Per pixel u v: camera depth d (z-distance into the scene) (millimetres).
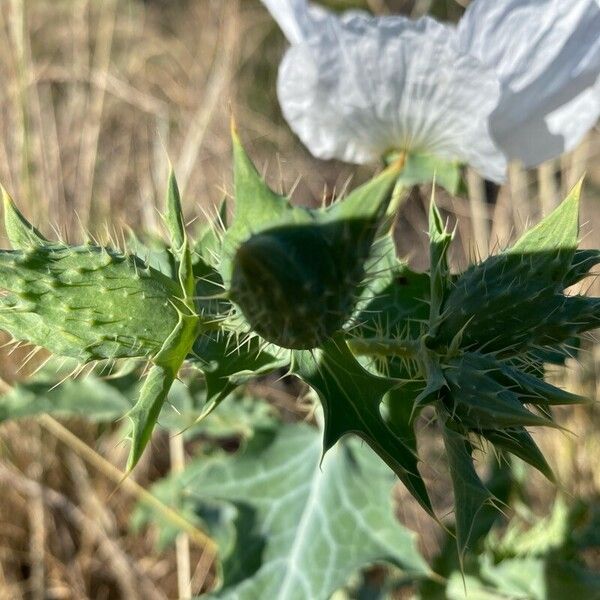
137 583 199
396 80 113
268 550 133
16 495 202
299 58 115
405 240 269
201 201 250
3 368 200
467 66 108
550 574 138
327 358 95
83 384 140
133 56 287
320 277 79
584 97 120
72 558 203
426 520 207
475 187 236
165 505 180
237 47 292
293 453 138
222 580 131
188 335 93
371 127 120
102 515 204
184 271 92
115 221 243
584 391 204
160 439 218
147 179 255
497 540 163
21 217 96
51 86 267
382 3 311
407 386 104
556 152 124
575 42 114
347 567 129
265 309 80
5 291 100
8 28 234
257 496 136
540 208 245
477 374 90
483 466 182
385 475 133
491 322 95
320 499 134
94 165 248
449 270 102
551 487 198
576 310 95
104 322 94
